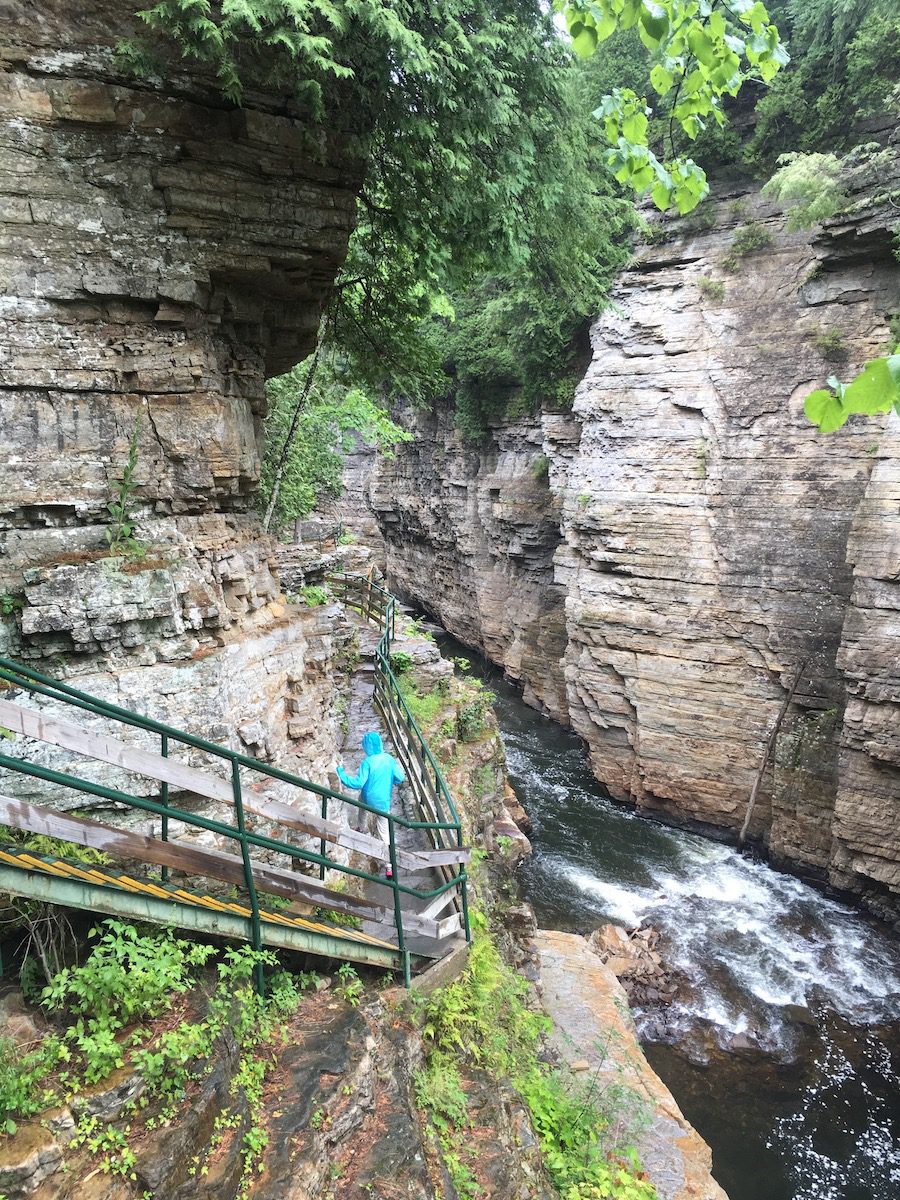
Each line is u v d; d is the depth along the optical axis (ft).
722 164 64.23
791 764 58.34
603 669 71.46
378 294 31.30
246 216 18.21
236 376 21.11
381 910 17.47
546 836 65.26
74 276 16.47
